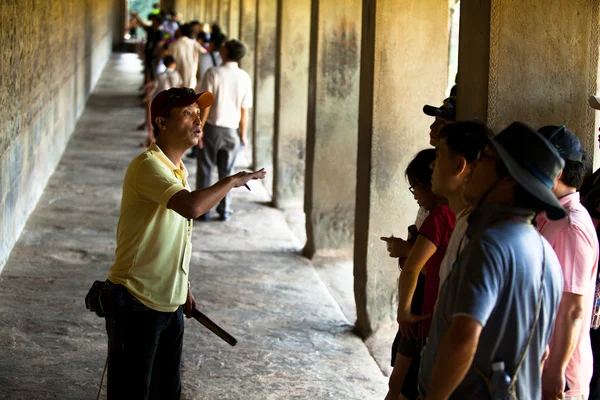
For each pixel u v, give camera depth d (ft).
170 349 13.42
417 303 12.84
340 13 26.68
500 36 13.84
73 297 21.67
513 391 8.66
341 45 26.81
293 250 28.25
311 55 27.48
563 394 10.76
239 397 16.37
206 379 17.12
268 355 18.65
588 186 12.90
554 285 8.84
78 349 18.19
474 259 8.45
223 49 30.22
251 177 12.13
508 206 8.66
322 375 17.70
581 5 13.93
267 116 40.50
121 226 12.53
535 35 13.89
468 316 8.30
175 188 11.96
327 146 27.07
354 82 27.02
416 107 19.70
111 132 50.78
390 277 20.15
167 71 39.40
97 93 68.80
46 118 35.53
